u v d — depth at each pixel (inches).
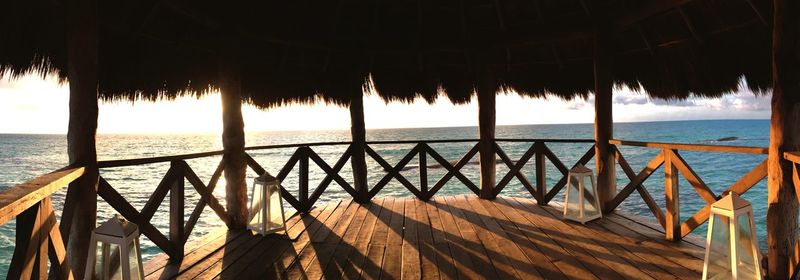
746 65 132.7
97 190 81.7
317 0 158.4
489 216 147.0
